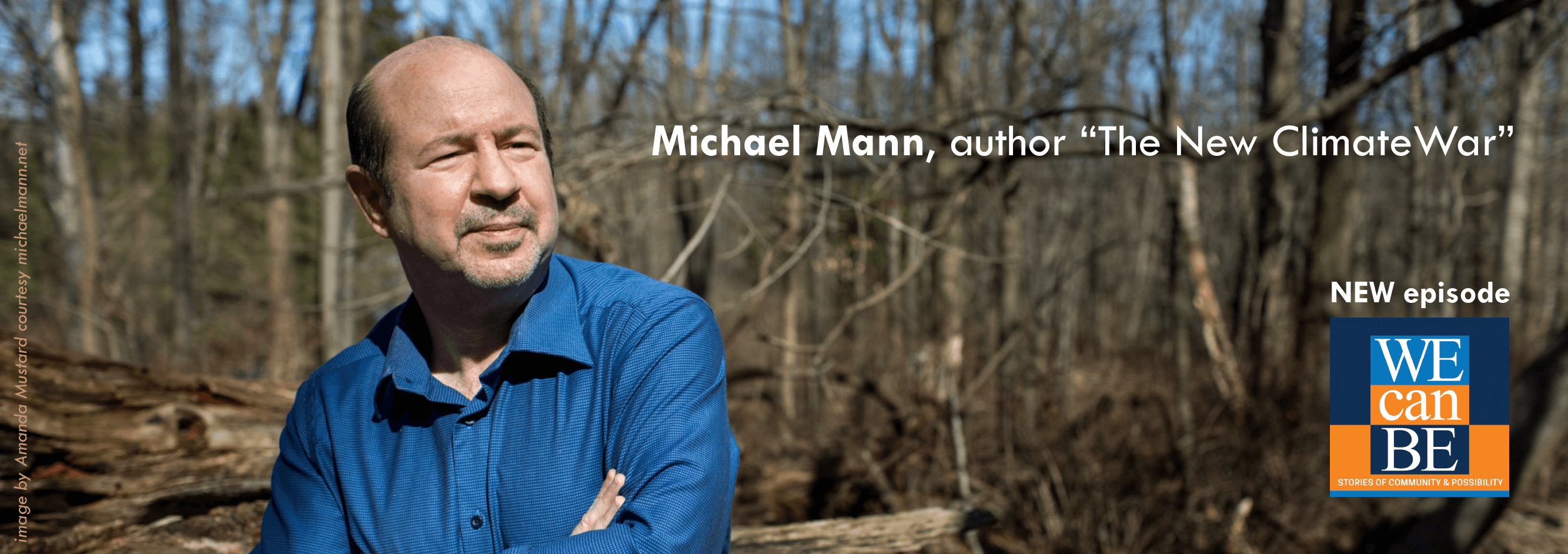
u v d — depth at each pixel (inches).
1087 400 384.5
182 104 467.8
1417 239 504.1
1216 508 265.0
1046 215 531.5
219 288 550.9
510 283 41.3
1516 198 414.6
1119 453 282.7
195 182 562.6
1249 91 548.4
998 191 253.9
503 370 44.5
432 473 45.1
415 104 39.7
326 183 226.8
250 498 100.8
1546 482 323.3
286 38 486.6
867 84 397.1
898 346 433.7
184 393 114.7
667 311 45.9
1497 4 177.9
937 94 294.0
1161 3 285.7
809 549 108.6
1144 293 675.4
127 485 96.9
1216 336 277.3
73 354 112.9
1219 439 274.2
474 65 40.9
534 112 43.0
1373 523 224.5
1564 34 218.4
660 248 447.5
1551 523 302.7
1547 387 152.3
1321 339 291.3
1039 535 255.6
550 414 44.2
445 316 43.2
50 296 474.9
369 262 390.6
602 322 45.8
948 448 280.7
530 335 43.8
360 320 422.6
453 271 40.8
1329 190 279.4
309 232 531.8
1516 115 414.9
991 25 426.9
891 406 304.3
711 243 328.8
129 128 539.8
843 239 262.1
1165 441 284.4
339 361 50.4
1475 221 494.0
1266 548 251.6
